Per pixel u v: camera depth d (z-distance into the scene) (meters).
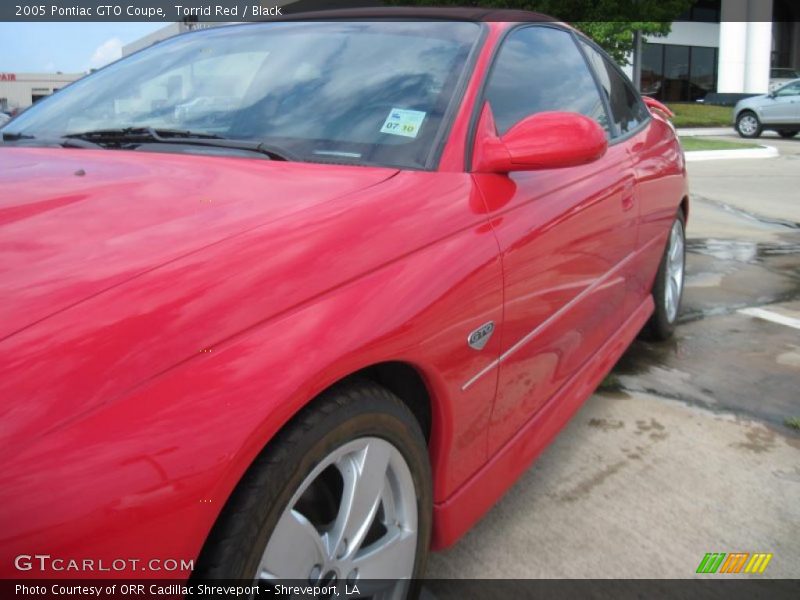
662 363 3.61
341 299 1.36
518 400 2.01
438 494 1.71
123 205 1.53
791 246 6.39
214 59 2.43
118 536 1.00
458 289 1.61
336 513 1.41
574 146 1.83
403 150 1.88
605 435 2.84
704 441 2.79
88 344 1.10
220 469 1.09
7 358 1.07
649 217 3.17
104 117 2.28
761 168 12.47
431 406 1.62
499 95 2.16
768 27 26.69
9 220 1.44
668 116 4.48
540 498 2.39
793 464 2.63
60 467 0.99
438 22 2.38
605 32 15.91
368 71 2.16
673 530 2.22
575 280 2.28
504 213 1.88
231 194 1.60
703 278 5.29
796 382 3.37
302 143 1.94
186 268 1.27
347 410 1.34
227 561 1.15
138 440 1.05
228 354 1.17
